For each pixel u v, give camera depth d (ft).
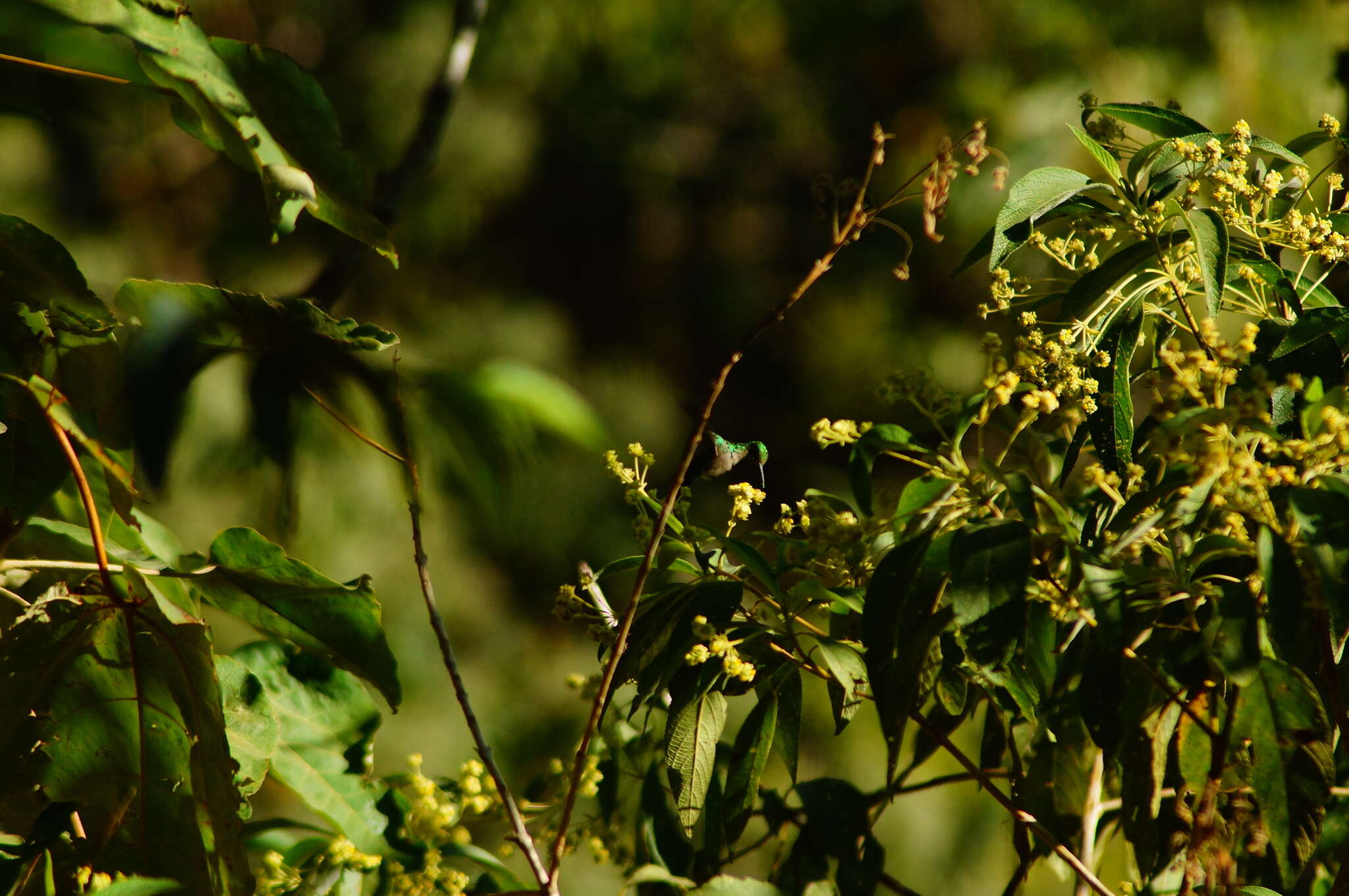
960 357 39.29
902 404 14.44
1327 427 13.42
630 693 15.10
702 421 13.73
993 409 13.70
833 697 14.06
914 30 41.11
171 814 14.01
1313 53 31.99
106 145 37.24
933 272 39.60
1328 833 14.11
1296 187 14.62
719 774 14.66
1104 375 14.20
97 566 13.85
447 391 13.19
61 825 13.96
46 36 13.26
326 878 14.30
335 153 13.38
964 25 39.78
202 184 40.29
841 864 14.51
